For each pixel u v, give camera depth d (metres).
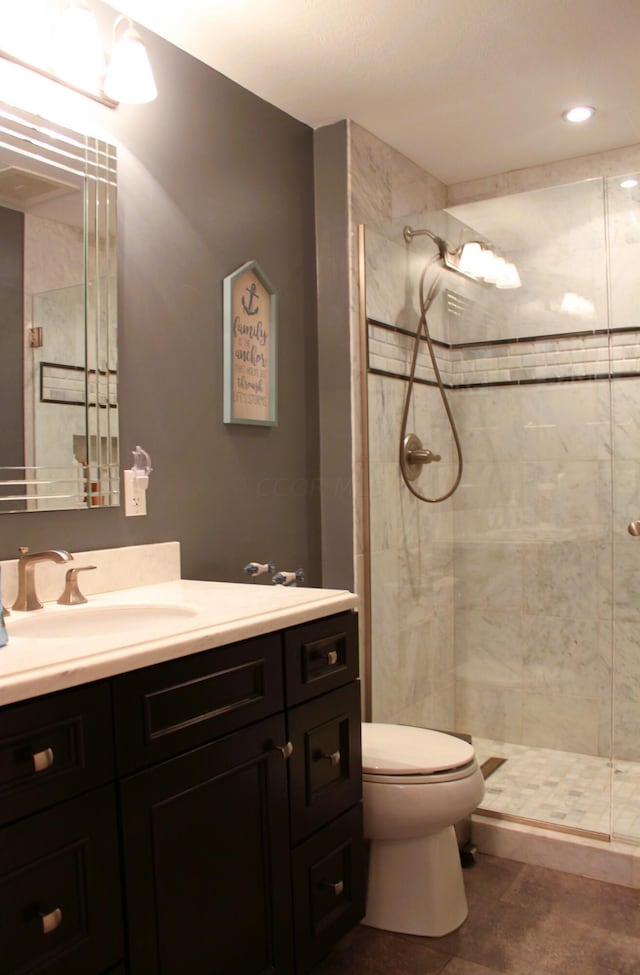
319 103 2.36
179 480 1.99
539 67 2.18
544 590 2.85
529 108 2.44
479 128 2.58
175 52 2.00
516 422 2.85
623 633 2.72
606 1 1.86
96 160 1.75
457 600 3.01
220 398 2.12
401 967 1.70
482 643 2.96
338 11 1.87
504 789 2.49
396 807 1.78
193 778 1.28
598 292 2.65
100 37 1.78
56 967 1.05
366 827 1.81
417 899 1.84
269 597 1.64
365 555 2.51
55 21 1.65
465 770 1.85
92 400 1.73
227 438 2.15
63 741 1.08
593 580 2.77
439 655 2.91
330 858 1.60
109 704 1.14
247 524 2.23
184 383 2.00
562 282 2.70
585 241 2.64
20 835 1.01
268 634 1.46
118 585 1.77
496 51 2.09
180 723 1.26
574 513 2.78
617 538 2.72
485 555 2.95
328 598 1.65
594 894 2.00
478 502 2.95
